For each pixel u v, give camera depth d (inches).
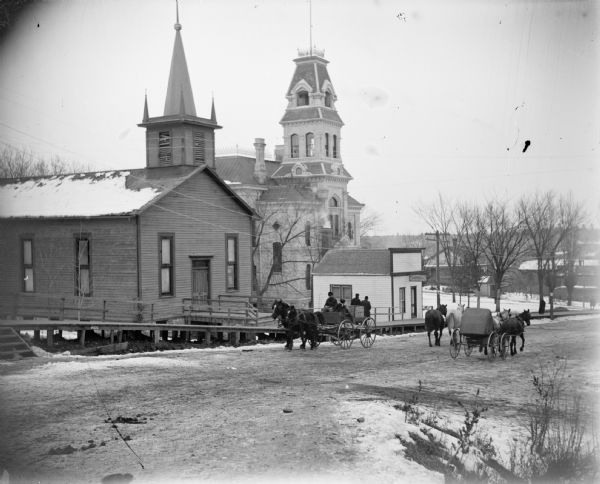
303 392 694.5
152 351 1177.4
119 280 1396.4
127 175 1547.7
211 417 566.9
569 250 3225.9
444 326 1306.6
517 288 4092.0
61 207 1457.9
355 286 2114.9
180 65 1851.6
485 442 539.8
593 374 932.0
